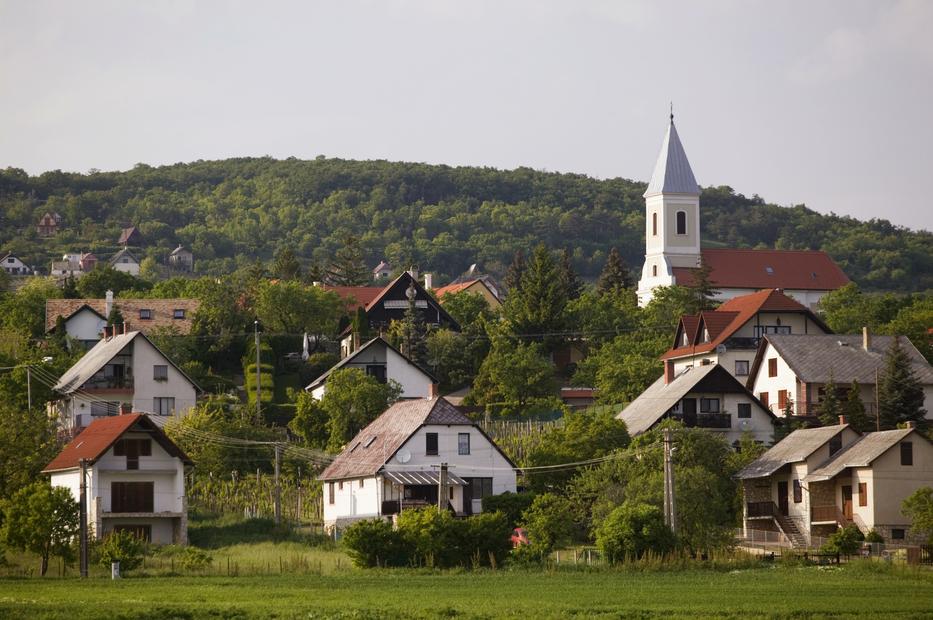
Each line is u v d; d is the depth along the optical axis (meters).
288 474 199.50
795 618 102.69
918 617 102.75
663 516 144.75
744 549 156.38
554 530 148.00
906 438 164.50
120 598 111.62
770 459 176.25
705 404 196.00
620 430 184.38
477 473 175.75
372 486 173.50
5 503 143.00
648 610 105.50
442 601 110.19
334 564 142.62
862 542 153.12
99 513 164.12
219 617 100.94
